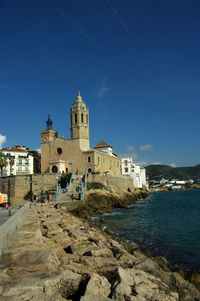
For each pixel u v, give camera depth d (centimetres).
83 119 7575
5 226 1230
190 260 1816
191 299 1020
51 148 7644
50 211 3062
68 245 1314
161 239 2508
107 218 4147
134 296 677
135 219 4009
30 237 1382
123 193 7200
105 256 1123
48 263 827
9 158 8138
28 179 5975
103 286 730
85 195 4934
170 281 1172
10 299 561
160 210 5409
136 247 2181
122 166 10719
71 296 713
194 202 7606
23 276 745
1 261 896
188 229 3045
